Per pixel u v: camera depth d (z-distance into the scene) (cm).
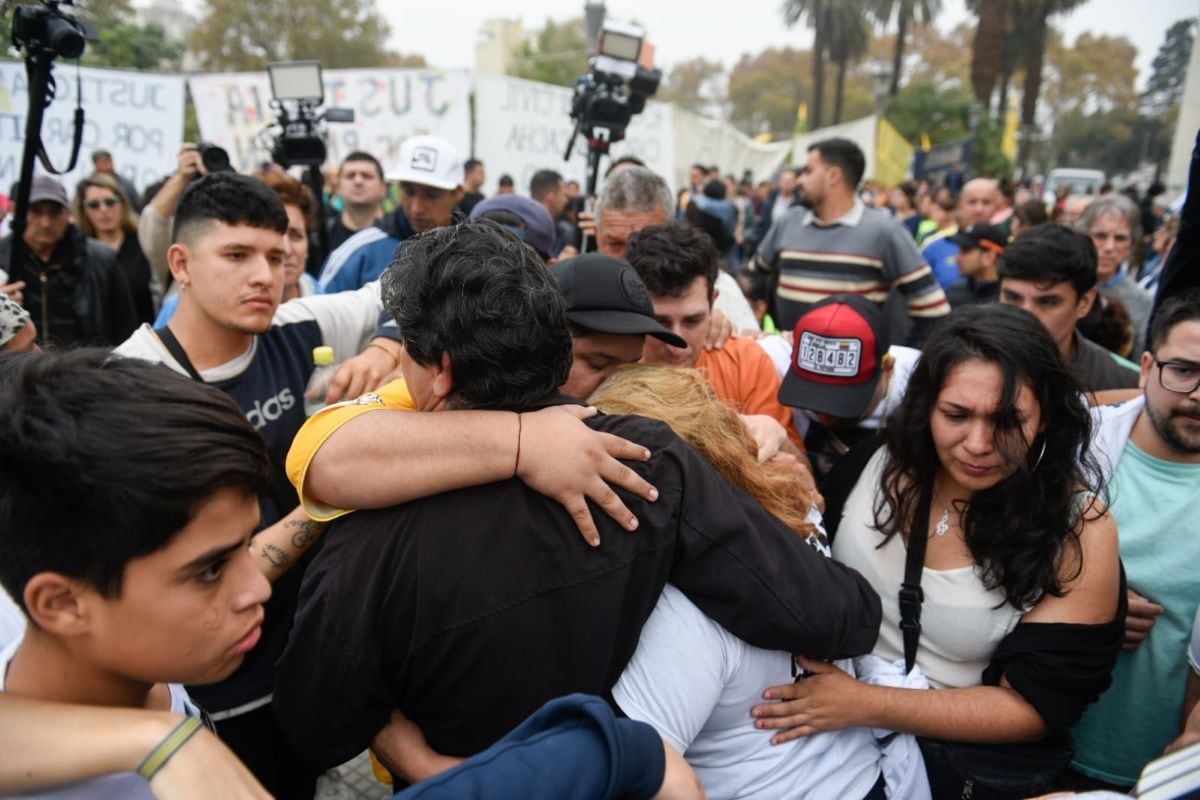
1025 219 563
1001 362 138
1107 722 177
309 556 165
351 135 767
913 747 139
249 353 178
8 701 77
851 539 160
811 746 128
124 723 74
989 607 144
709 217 491
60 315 355
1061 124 4716
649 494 107
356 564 106
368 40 3094
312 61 426
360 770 246
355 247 358
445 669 104
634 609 106
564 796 72
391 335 179
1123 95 4891
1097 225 380
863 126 1688
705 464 117
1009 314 146
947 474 151
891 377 208
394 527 105
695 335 204
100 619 78
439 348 105
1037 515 139
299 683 111
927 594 149
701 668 110
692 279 198
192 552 78
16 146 604
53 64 234
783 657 125
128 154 662
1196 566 167
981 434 138
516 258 107
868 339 192
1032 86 2902
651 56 365
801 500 134
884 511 155
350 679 107
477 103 804
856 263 380
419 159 344
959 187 1443
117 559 75
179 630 80
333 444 108
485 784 71
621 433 114
